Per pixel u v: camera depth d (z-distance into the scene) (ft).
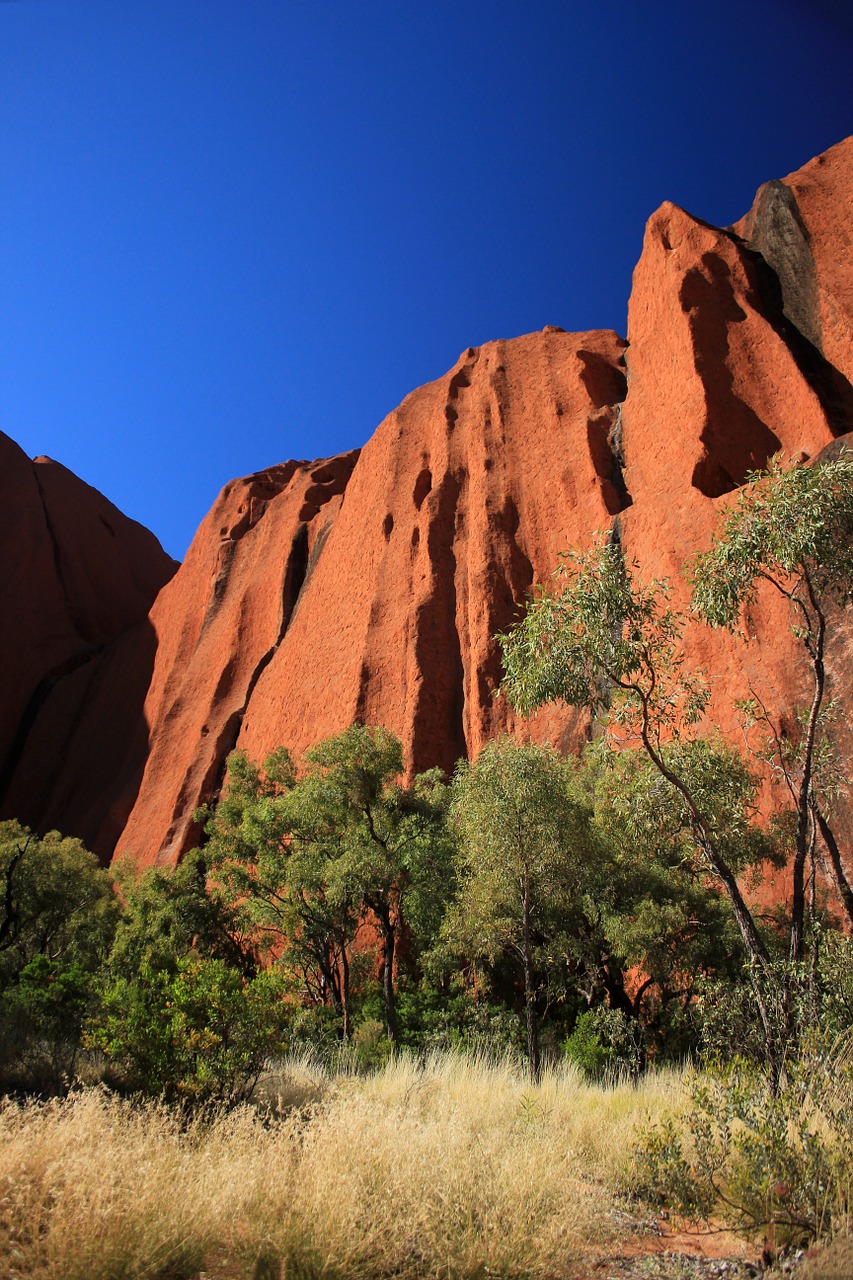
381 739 64.28
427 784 69.00
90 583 265.54
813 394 95.66
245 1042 24.50
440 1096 26.23
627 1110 25.27
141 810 164.86
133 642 222.28
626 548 100.68
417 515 136.56
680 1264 14.52
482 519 124.77
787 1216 15.87
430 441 147.02
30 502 262.06
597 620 28.40
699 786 29.96
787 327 106.73
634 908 51.01
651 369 116.78
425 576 125.70
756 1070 22.35
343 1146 16.92
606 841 51.26
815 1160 16.31
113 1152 14.89
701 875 53.78
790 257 112.16
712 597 28.63
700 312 110.63
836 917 48.62
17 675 231.09
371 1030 54.85
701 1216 16.93
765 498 28.19
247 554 200.03
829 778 30.37
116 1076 25.64
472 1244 14.14
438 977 64.23
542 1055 45.93
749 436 99.14
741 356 105.60
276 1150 16.96
